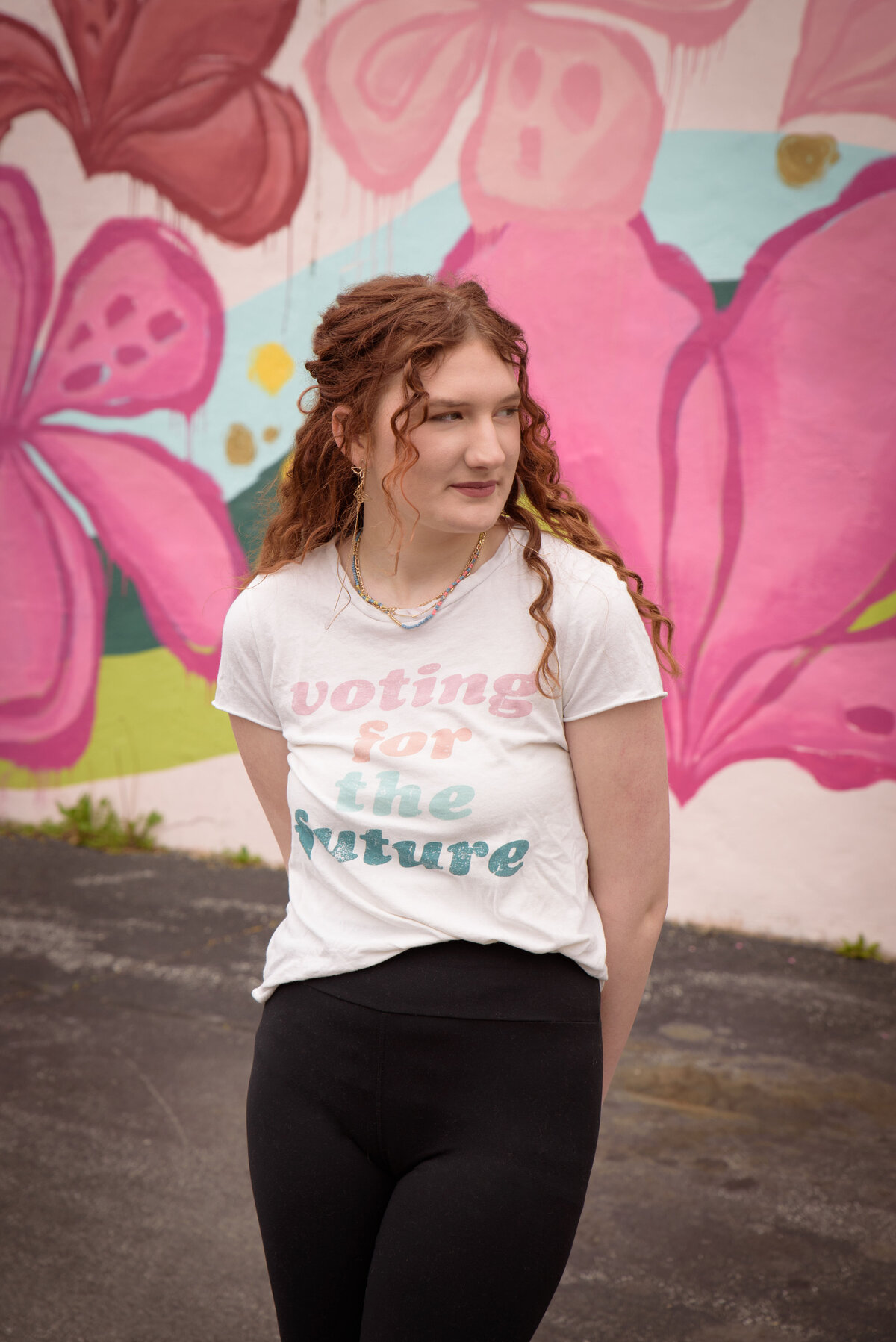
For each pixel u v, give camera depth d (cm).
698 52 449
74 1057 367
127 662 580
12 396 586
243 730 172
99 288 566
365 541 159
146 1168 304
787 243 445
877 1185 296
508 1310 138
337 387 153
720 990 418
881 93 427
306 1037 150
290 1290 151
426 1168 143
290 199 525
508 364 147
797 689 459
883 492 441
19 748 609
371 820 148
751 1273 261
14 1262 265
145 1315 248
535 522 156
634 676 146
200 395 552
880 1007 406
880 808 451
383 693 152
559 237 479
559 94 472
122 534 574
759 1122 328
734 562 464
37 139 567
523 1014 144
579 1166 144
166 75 540
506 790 145
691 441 466
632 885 155
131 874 543
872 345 437
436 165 496
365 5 500
